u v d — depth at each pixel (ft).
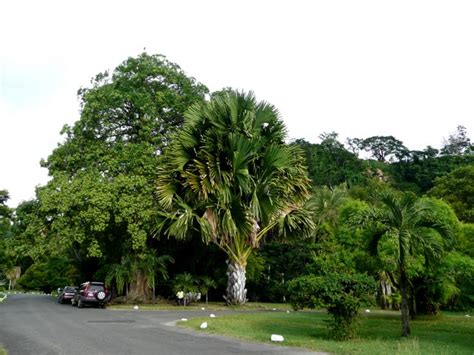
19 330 43.75
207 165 74.38
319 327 49.52
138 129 97.60
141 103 92.89
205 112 78.38
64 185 87.20
